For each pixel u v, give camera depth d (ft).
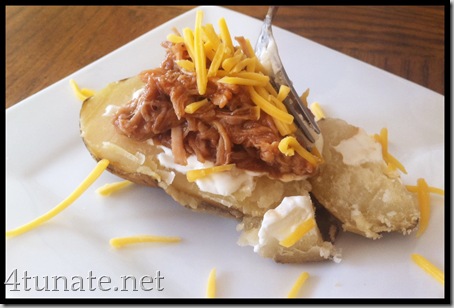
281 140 0.90
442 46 1.31
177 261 0.92
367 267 0.91
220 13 1.26
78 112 1.09
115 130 0.97
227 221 0.97
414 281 0.90
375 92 1.15
